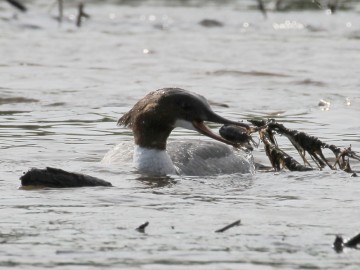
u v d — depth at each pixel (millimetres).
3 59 24656
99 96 20453
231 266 9492
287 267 9492
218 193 12453
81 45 27031
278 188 12773
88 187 12617
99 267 9398
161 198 12102
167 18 31734
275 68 23641
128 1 35094
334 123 17766
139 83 21953
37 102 19750
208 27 30516
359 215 11281
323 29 29969
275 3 33688
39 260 9594
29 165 14133
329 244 10219
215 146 14648
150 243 10172
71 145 15789
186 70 23531
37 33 28891
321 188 12719
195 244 10156
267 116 18500
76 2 34469
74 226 10734
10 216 11102
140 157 13945
